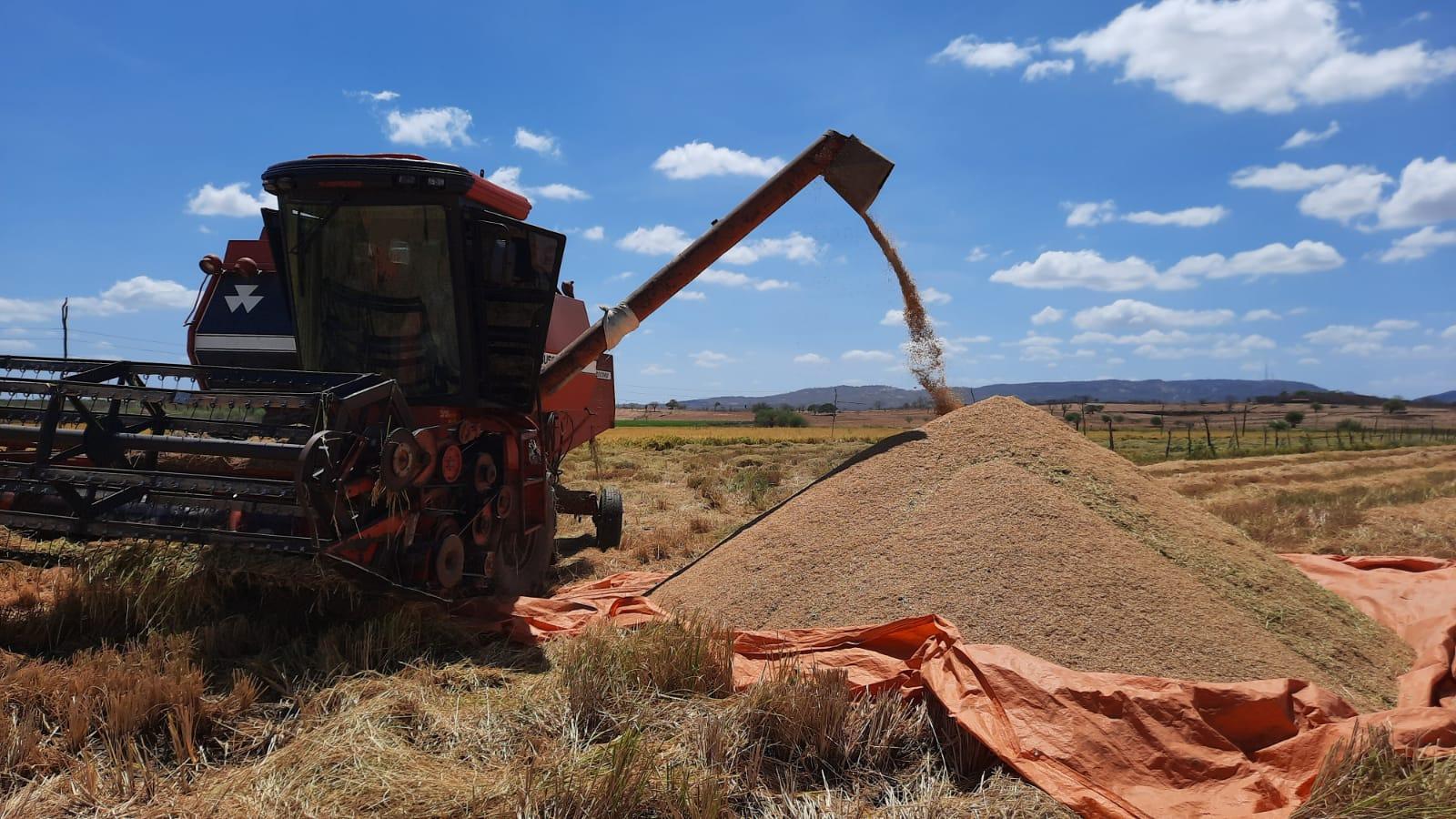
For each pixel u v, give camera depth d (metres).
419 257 7.15
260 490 5.50
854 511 6.90
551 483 9.25
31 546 6.75
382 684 4.93
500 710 4.64
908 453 7.34
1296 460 33.66
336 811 3.58
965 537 6.08
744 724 4.30
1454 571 7.77
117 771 3.86
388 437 5.73
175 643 5.18
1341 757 3.64
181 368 6.34
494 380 7.59
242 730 4.40
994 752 3.95
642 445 43.19
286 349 9.55
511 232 7.35
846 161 8.66
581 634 5.73
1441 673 5.35
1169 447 41.97
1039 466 6.79
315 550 5.33
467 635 5.95
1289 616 5.80
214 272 9.25
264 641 5.67
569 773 3.84
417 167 6.83
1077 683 4.21
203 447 5.53
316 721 4.52
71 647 5.54
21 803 3.63
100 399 6.29
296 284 7.36
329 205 7.11
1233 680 4.92
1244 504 17.05
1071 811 3.67
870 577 6.06
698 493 18.61
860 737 4.26
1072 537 5.88
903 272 9.01
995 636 5.28
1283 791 3.73
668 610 6.69
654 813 3.61
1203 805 3.71
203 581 5.98
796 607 6.09
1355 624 6.21
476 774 3.92
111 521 5.75
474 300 7.29
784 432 64.50
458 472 6.71
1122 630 5.20
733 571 6.84
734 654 5.46
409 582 6.22
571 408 10.50
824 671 4.67
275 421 5.95
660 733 4.41
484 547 7.28
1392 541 12.73
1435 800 3.34
